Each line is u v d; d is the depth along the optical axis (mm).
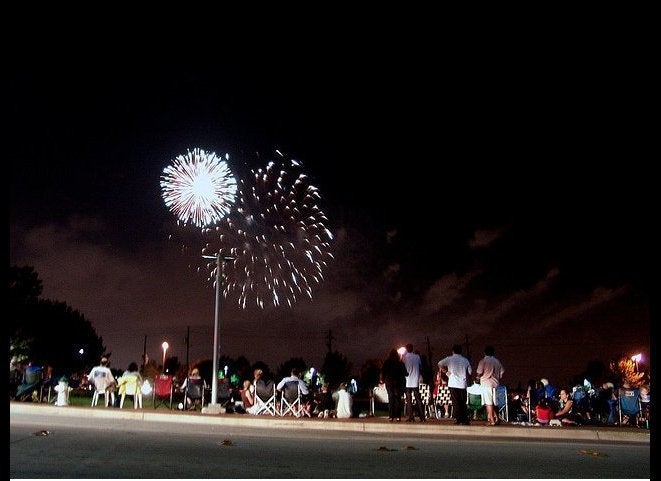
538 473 10320
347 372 67250
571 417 19344
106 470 9625
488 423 18656
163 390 22516
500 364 18484
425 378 21766
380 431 17031
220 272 21562
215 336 21078
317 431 16734
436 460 11461
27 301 57594
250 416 19109
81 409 19531
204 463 10492
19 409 19969
